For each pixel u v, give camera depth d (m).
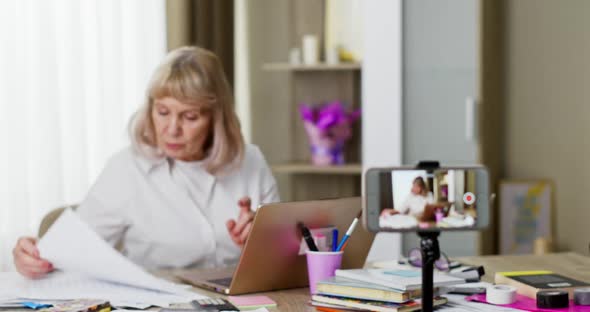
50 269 1.77
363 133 3.57
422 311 1.25
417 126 3.52
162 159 2.22
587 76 3.49
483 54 3.39
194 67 2.14
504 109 3.81
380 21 3.53
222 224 2.23
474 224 1.26
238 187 2.30
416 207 1.25
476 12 3.37
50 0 3.12
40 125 3.13
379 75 3.54
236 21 4.16
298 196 4.12
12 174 3.05
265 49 4.16
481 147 3.40
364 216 1.24
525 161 3.74
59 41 3.19
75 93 3.21
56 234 1.80
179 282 1.82
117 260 1.72
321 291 1.53
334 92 4.02
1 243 3.03
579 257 2.07
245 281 1.65
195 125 2.15
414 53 3.51
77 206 2.27
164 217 2.20
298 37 4.07
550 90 3.63
